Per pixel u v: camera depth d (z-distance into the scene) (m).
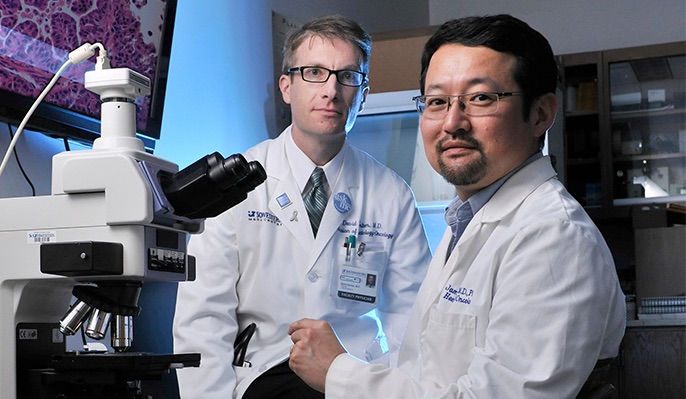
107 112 1.50
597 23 5.48
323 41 2.47
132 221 1.40
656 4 5.39
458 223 1.58
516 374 1.27
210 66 3.29
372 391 1.38
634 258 5.29
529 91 1.46
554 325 1.27
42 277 1.47
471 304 1.41
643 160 5.19
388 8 5.05
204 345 2.26
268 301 2.37
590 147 5.27
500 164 1.46
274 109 3.76
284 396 2.28
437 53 1.48
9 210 1.50
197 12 3.21
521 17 5.61
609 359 1.40
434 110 1.48
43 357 1.56
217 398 2.21
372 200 2.56
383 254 2.50
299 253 2.42
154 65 2.72
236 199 1.52
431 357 1.44
